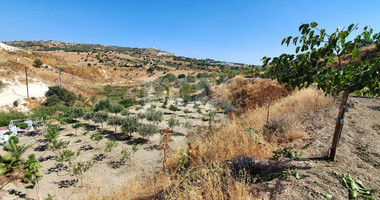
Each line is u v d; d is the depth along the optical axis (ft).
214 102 70.79
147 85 153.38
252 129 12.37
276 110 17.38
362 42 5.89
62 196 21.34
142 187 11.60
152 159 29.78
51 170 27.58
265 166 8.02
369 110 16.26
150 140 41.22
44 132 46.06
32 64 130.00
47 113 66.54
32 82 92.58
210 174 6.95
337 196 5.34
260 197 5.79
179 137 40.04
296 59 6.79
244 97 40.27
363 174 6.43
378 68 4.59
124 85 171.94
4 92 73.82
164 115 66.59
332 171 6.72
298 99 19.22
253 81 54.34
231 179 6.81
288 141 10.94
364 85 5.21
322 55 5.95
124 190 12.53
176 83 159.22
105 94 123.85
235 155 9.78
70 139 41.70
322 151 8.64
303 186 5.97
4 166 13.64
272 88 28.45
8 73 90.33
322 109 15.94
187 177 7.86
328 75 5.98
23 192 20.66
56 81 122.11
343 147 8.94
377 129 11.52
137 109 75.97
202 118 57.57
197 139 15.96
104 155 33.12
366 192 5.36
